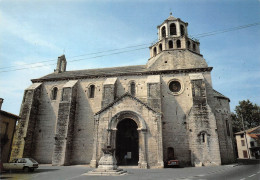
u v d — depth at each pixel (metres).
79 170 18.39
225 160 24.03
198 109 23.20
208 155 21.25
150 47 34.56
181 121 24.97
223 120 27.72
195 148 21.86
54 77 31.78
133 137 25.72
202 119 22.69
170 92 26.55
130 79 28.55
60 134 25.48
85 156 25.89
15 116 21.47
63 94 27.95
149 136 20.44
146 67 31.28
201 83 24.23
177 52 29.83
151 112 21.33
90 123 27.48
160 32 33.91
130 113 21.66
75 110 28.42
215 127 22.20
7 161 19.97
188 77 26.75
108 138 20.97
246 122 54.00
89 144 26.41
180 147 23.84
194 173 14.80
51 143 27.52
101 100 28.36
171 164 20.19
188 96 25.83
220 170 16.56
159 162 19.45
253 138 44.53
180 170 17.17
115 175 13.98
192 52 30.58
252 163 24.44
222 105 28.72
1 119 19.61
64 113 26.56
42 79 31.61
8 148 20.31
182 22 33.44
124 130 26.09
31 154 27.05
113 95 26.23
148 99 24.50
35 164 18.14
